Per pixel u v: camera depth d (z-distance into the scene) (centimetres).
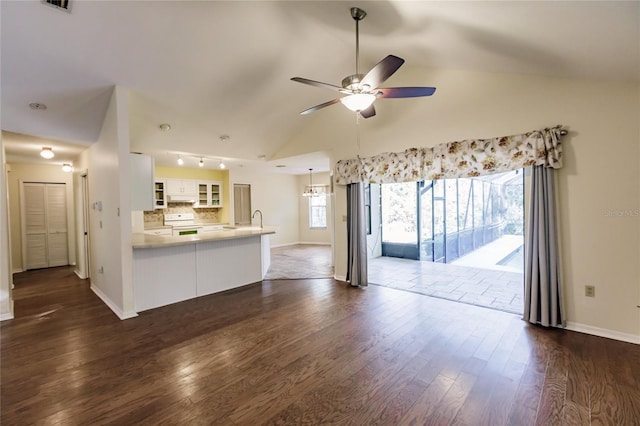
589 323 297
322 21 314
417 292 441
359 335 301
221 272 464
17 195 614
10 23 252
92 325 334
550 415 185
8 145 453
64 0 245
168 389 216
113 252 382
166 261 404
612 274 285
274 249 863
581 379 222
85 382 226
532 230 316
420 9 247
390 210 740
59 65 299
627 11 175
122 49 302
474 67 348
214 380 227
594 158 289
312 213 988
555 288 306
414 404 198
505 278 515
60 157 558
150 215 707
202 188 778
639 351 260
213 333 310
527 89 325
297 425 180
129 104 383
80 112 371
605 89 283
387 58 205
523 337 291
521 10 206
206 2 279
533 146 312
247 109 455
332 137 516
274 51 361
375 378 227
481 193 880
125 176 353
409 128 419
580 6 182
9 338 301
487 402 199
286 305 394
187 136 487
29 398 207
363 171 464
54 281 532
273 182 920
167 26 292
